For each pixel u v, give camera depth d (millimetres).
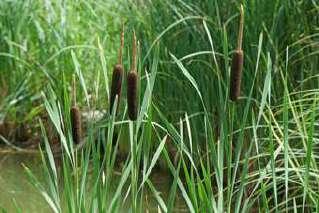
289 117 5059
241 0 5473
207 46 5668
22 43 7293
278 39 5398
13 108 7113
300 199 4945
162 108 6059
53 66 7219
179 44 5895
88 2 7848
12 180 6062
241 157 5336
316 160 4719
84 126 6684
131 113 2834
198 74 5727
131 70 2809
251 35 5383
